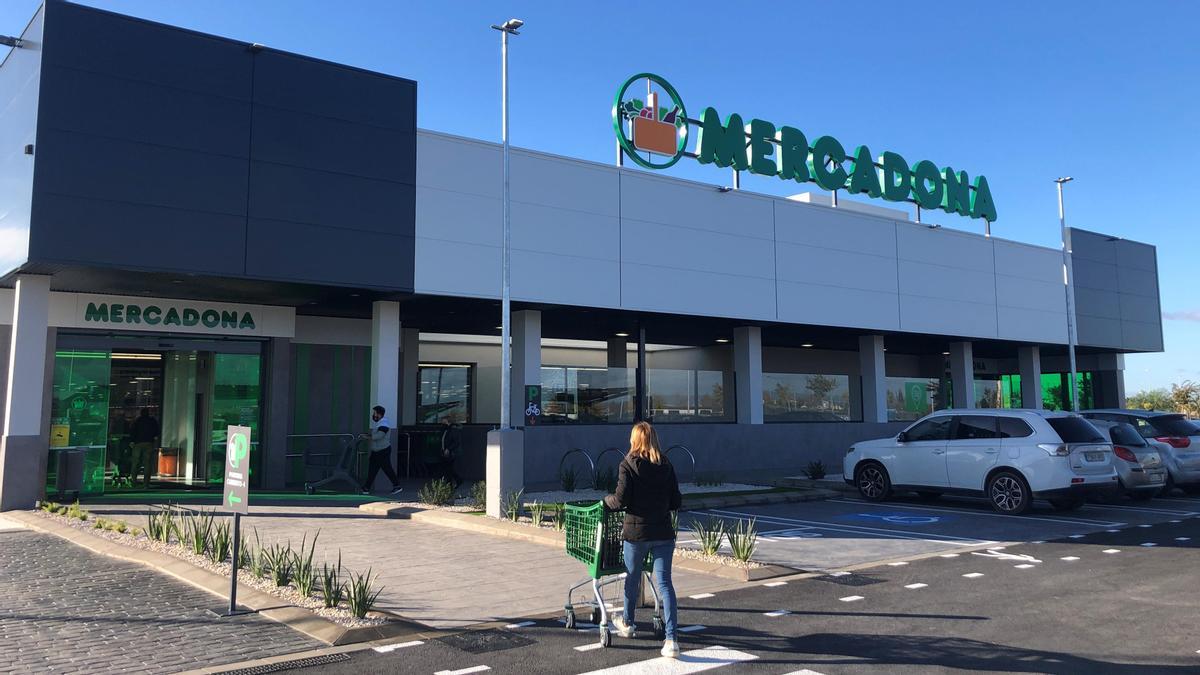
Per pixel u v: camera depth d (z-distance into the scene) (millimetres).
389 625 6855
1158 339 32094
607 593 8211
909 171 24031
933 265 24797
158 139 13609
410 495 16281
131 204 13297
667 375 21531
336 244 15117
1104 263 30266
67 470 15039
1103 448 14305
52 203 12680
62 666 5816
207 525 10398
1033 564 9789
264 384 17719
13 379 13719
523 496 16109
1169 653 6219
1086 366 32844
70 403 15664
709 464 20922
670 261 19438
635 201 19016
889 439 16281
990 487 14570
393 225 15758
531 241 17438
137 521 12367
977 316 25766
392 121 15945
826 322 22141
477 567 9469
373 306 17172
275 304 17625
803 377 23438
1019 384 35188
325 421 19578
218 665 5871
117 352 17297
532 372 18422
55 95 12828
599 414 19906
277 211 14578
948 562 9914
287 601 7562
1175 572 9305
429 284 16094
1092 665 5957
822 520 13609
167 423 17875
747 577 8891
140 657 6031
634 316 19953
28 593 7992
